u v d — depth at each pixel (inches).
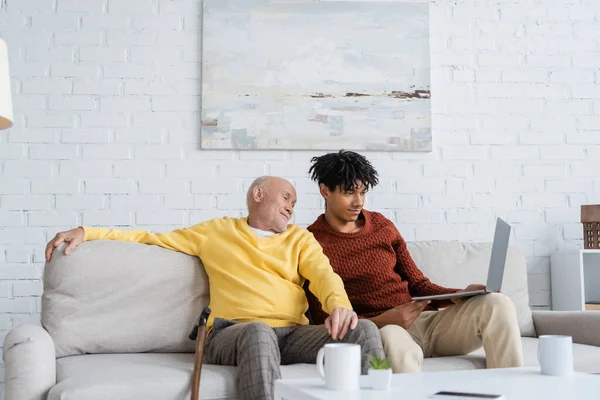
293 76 121.7
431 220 123.0
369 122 122.5
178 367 72.1
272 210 88.7
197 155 120.0
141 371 69.6
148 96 120.0
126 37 120.5
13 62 117.9
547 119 126.9
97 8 120.3
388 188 122.5
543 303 123.5
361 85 122.8
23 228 115.9
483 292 79.7
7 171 116.3
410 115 123.3
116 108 119.3
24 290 115.0
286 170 121.2
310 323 91.4
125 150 118.8
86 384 65.3
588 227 119.0
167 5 121.6
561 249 124.9
